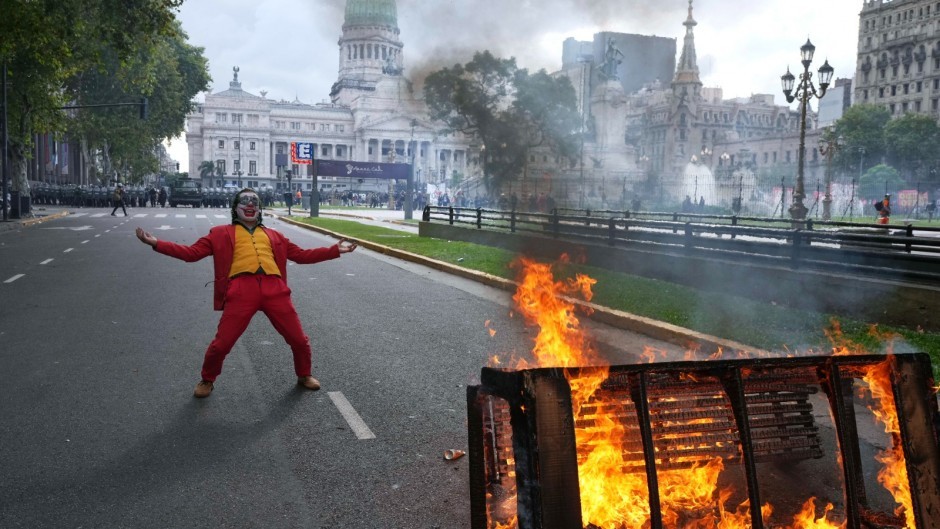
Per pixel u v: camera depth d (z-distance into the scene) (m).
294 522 3.71
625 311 9.23
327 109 161.50
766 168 129.00
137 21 26.69
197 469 4.40
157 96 61.47
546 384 2.36
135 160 79.50
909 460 2.59
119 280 13.45
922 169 90.12
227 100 156.75
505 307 10.73
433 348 7.87
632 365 2.59
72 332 8.62
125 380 6.46
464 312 10.26
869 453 4.62
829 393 2.83
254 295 5.95
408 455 4.66
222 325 5.89
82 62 34.69
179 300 11.16
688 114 142.88
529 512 2.31
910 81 111.25
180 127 76.19
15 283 12.88
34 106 36.62
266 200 72.69
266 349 7.78
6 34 23.27
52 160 73.62
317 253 6.22
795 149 128.50
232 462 4.52
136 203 66.00
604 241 15.37
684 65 142.75
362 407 5.70
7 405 5.67
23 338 8.23
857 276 9.25
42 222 34.50
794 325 8.35
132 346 7.88
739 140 141.62
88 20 27.05
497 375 2.50
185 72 74.12
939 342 7.38
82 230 28.44
